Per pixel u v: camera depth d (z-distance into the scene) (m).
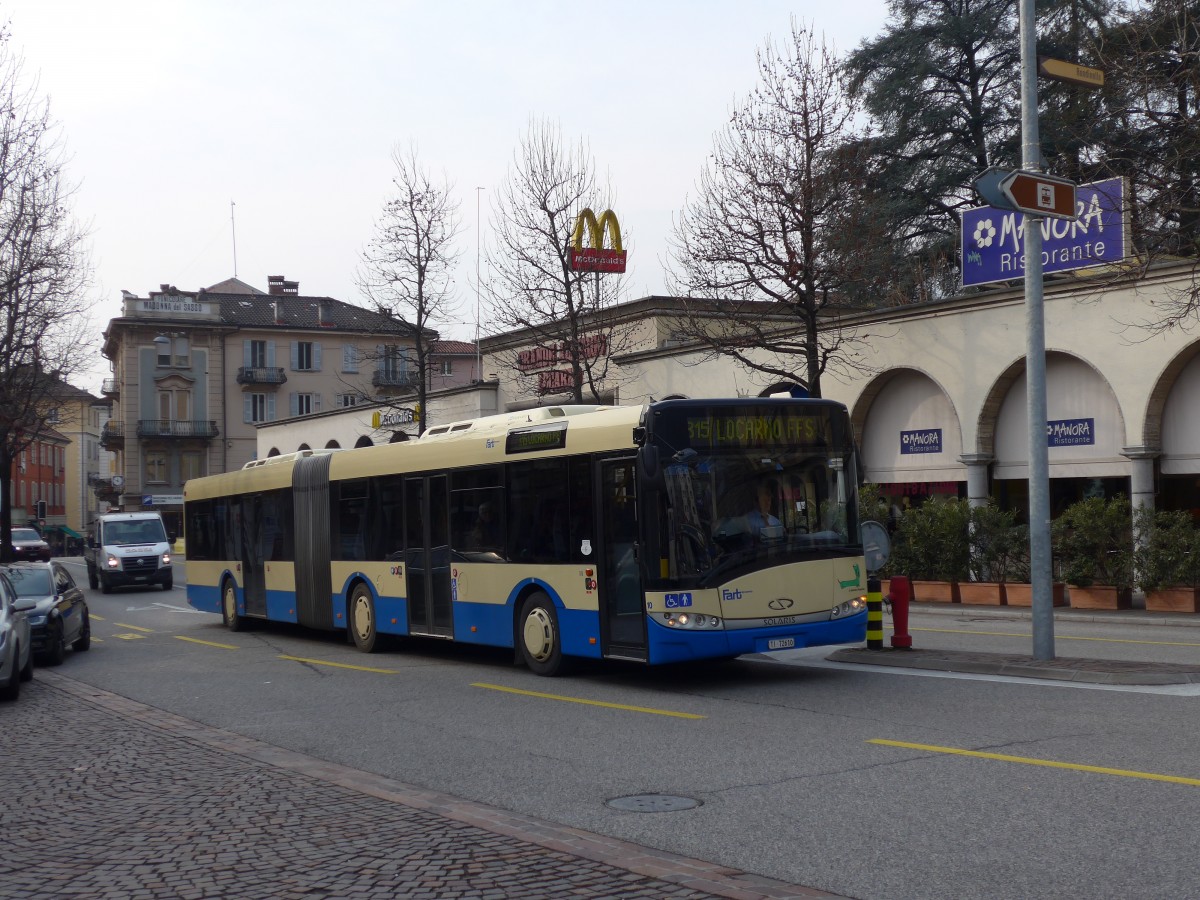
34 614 18.09
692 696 12.59
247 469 23.33
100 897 6.00
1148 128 20.81
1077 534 22.19
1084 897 5.55
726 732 10.34
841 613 13.13
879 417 29.64
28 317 29.97
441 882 6.04
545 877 6.07
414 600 17.36
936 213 42.16
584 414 14.03
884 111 40.91
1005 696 11.40
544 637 14.52
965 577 24.98
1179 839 6.40
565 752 9.77
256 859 6.62
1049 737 9.31
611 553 13.34
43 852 6.97
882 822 7.05
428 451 17.03
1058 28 35.72
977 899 5.60
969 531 24.89
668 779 8.58
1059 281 24.75
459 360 87.75
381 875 6.21
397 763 9.62
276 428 64.50
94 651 20.72
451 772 9.17
